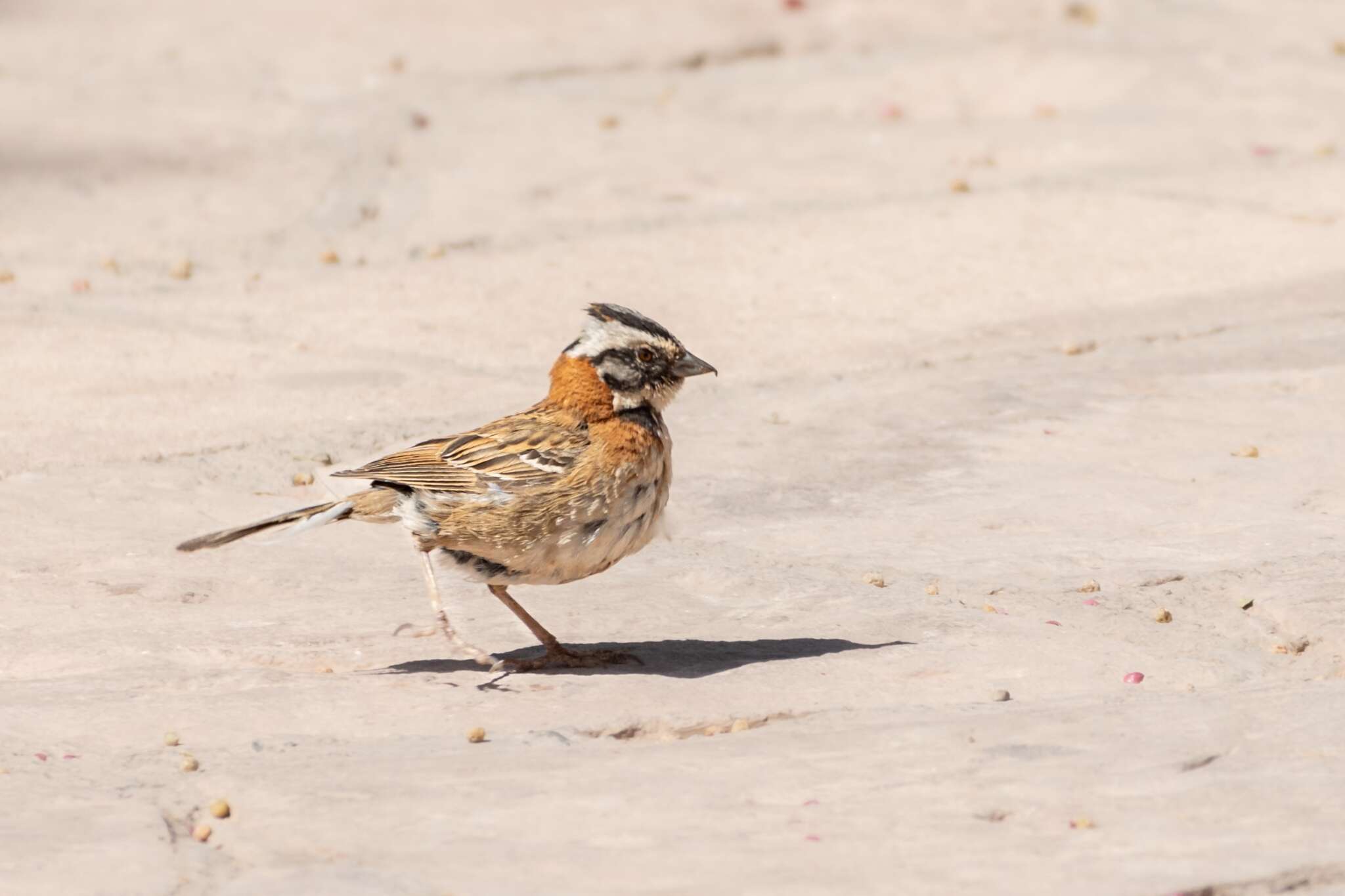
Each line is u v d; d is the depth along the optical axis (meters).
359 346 17.08
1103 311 17.97
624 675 9.21
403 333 17.52
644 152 25.53
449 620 9.78
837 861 6.57
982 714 8.52
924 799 7.22
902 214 21.95
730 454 13.80
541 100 28.59
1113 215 21.66
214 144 25.95
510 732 8.42
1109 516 12.13
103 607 10.41
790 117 27.84
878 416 14.72
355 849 6.85
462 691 9.02
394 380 15.90
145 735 8.43
